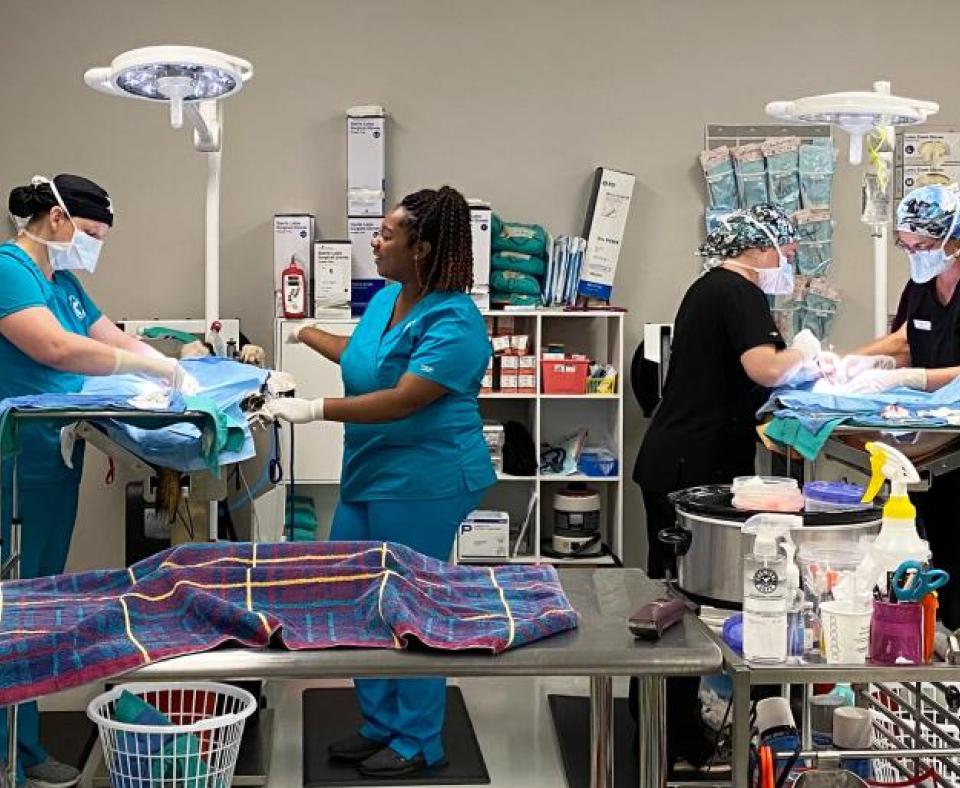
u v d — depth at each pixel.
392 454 3.40
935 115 5.46
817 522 2.43
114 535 5.29
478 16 5.36
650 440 3.75
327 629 2.18
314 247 5.03
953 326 3.48
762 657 2.18
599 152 5.42
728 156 5.38
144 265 5.36
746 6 5.40
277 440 4.12
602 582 2.60
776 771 2.54
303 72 5.33
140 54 3.16
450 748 3.83
